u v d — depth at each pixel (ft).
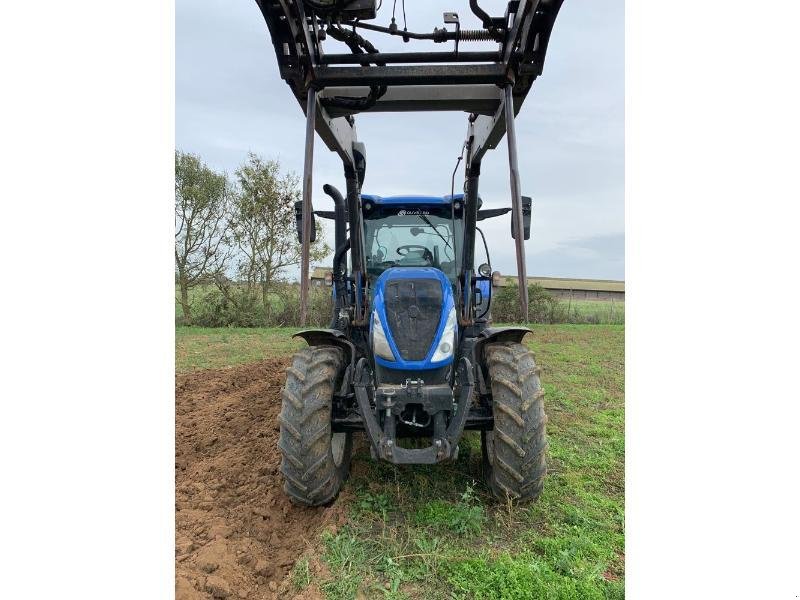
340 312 13.57
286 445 10.09
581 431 16.40
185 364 28.45
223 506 11.16
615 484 12.46
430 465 12.71
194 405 19.40
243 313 50.08
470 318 12.95
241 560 9.08
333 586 8.15
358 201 12.94
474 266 13.66
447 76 9.04
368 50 9.48
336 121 11.32
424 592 8.11
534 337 42.11
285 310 52.65
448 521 9.96
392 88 10.24
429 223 15.42
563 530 10.08
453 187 13.67
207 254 52.21
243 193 53.21
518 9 8.36
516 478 10.14
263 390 20.83
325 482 10.23
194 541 9.65
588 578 8.40
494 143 11.52
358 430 10.98
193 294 54.60
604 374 26.14
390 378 10.69
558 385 23.40
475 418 10.91
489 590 8.09
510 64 8.81
